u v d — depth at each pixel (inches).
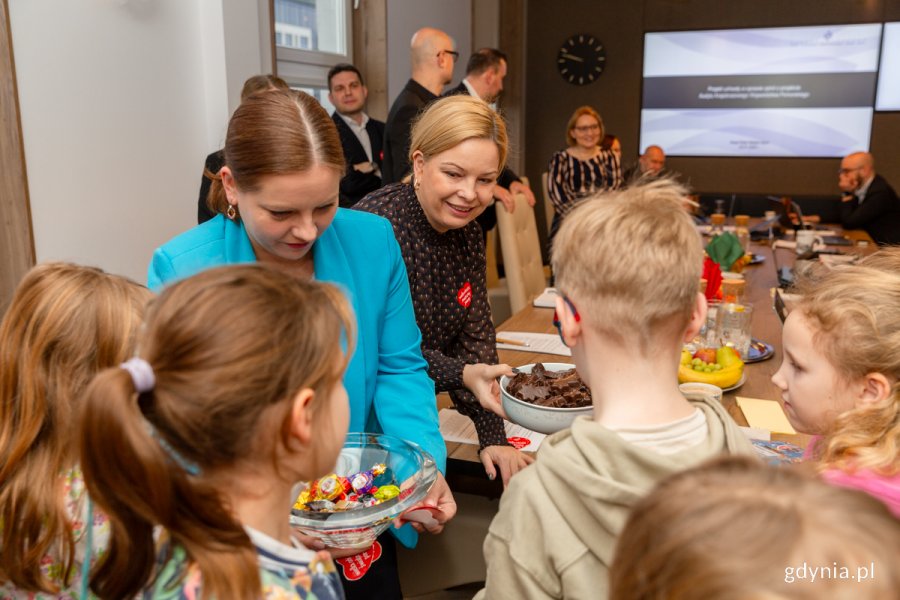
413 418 55.5
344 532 41.4
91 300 35.7
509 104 318.3
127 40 121.3
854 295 38.3
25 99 104.8
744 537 17.2
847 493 18.7
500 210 123.7
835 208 269.7
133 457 24.1
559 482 31.2
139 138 125.5
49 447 34.7
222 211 50.2
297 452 27.3
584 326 33.5
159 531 28.4
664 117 318.0
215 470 26.5
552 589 31.0
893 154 293.9
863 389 38.3
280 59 179.3
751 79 304.3
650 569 18.4
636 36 314.2
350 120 186.5
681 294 31.6
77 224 115.0
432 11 243.0
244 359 25.1
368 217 55.6
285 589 26.9
